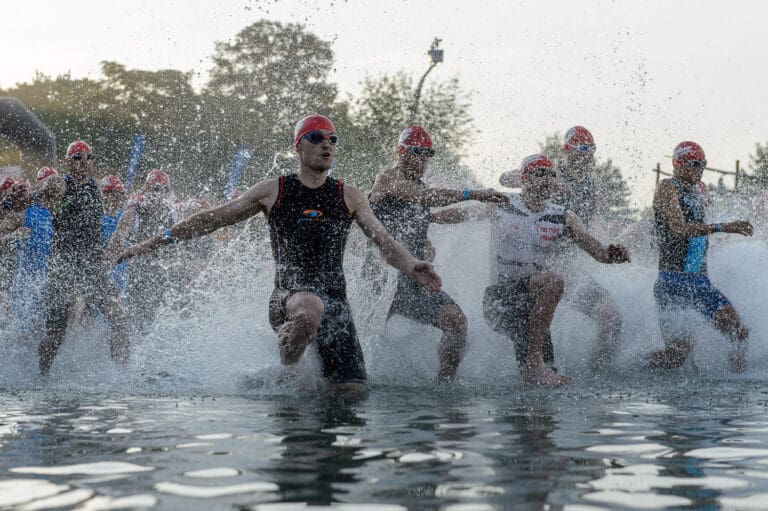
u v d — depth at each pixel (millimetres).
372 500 2189
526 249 5969
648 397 4480
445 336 5531
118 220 7789
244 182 17375
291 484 2361
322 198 5066
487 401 4277
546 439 3082
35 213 6758
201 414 3756
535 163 5977
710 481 2408
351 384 4836
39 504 2158
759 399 4359
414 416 3691
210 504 2150
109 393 4625
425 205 5867
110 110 24969
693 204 6617
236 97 20547
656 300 6387
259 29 20047
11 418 3637
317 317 4707
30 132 15828
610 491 2291
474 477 2453
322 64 20141
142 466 2602
